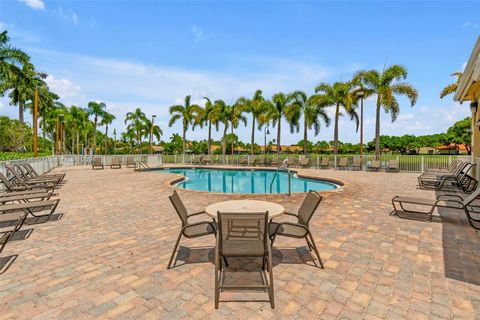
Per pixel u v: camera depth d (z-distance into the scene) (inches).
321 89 925.2
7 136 1339.8
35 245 164.4
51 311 97.1
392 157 671.8
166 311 96.6
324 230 188.7
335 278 120.0
